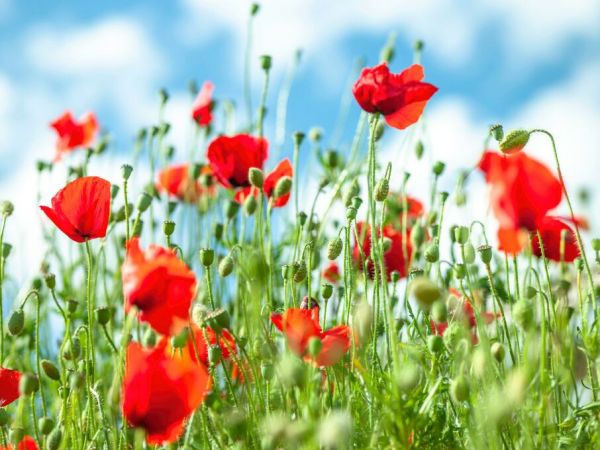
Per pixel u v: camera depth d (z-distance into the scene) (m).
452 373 1.58
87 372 1.63
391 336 1.54
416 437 1.52
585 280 1.75
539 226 1.51
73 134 2.22
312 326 1.55
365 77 1.65
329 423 1.42
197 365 1.53
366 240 1.81
